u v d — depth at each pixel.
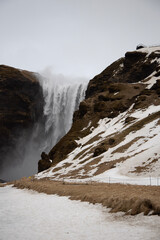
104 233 14.36
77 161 95.50
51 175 87.25
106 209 21.02
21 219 19.27
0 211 23.50
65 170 87.50
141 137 82.88
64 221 18.02
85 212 20.88
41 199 31.97
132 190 28.80
